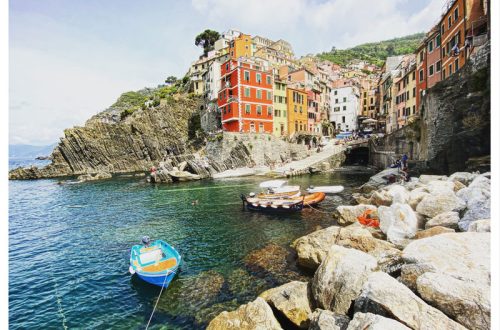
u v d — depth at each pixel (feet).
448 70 100.73
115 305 33.73
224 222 65.87
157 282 35.76
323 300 25.63
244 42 252.62
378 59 475.72
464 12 86.69
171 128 225.56
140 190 124.16
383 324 16.71
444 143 69.00
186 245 51.42
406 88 150.10
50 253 52.37
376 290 20.11
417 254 24.82
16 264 47.44
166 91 287.07
